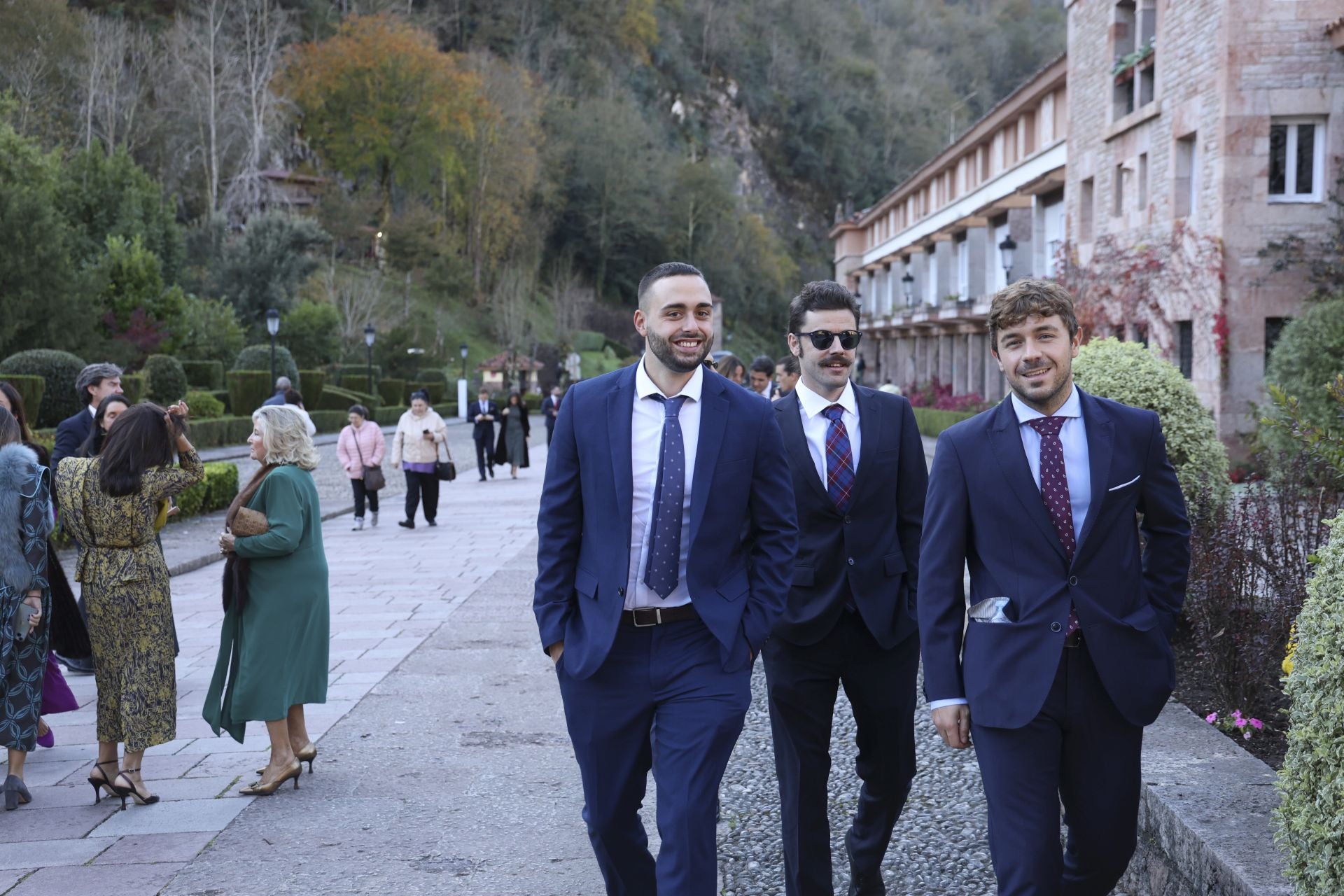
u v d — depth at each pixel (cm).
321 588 545
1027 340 317
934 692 325
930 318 4206
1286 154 1836
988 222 3925
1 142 4400
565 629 348
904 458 398
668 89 11631
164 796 528
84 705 707
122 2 6919
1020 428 326
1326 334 1516
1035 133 3409
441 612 955
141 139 6103
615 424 349
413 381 6347
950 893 405
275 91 8050
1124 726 317
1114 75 2331
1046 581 316
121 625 518
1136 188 2223
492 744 598
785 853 394
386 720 645
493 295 8762
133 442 521
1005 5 14262
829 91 12781
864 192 12756
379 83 8362
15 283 3384
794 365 720
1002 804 311
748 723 622
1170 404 736
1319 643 279
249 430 3606
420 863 444
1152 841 395
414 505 1546
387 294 7269
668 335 339
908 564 396
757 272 10669
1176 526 326
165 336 4084
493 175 8906
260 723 661
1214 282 1850
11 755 523
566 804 509
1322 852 273
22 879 432
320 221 7631
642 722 346
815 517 390
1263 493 613
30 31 5581
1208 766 420
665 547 344
